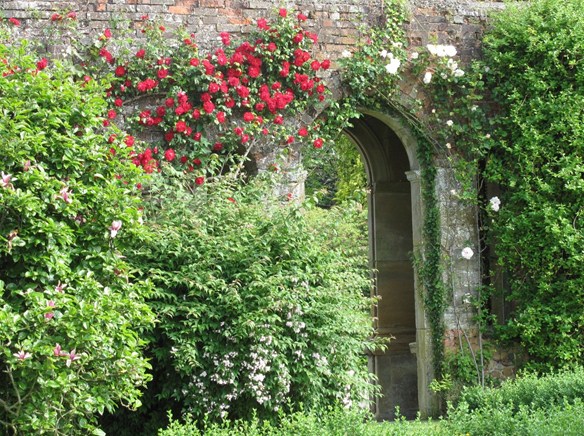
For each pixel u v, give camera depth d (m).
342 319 7.40
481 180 10.26
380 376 11.79
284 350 7.05
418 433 5.77
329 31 9.59
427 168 9.94
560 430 5.62
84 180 6.09
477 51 10.12
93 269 5.98
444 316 9.77
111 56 8.87
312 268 7.49
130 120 8.78
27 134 5.62
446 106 9.91
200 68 8.94
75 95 6.13
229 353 6.83
